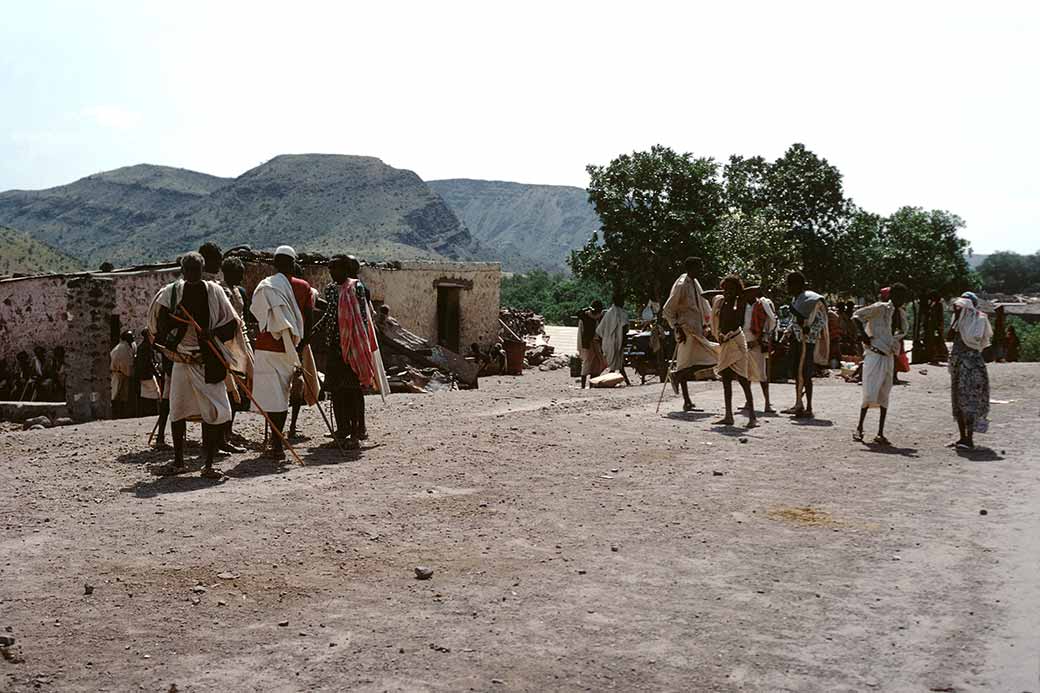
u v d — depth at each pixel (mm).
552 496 7715
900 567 5867
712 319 12047
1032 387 17547
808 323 12812
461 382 22094
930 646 4547
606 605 5082
